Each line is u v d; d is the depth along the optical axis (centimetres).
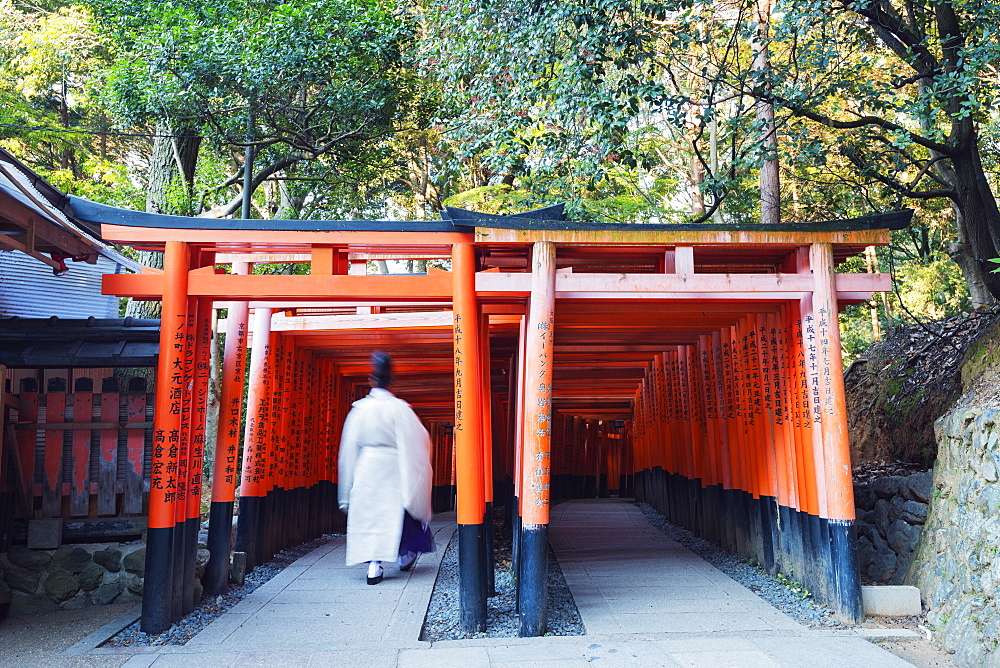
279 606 557
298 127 1149
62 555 544
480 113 904
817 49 751
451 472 1563
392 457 653
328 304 757
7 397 543
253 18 1058
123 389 578
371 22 1037
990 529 464
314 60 1030
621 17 756
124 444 573
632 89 731
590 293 525
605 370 1221
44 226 540
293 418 833
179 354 502
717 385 791
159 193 1115
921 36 757
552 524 1128
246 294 517
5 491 551
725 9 870
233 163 1383
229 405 643
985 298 984
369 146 1219
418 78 1141
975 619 438
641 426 1367
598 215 1032
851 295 544
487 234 512
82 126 1459
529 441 505
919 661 436
